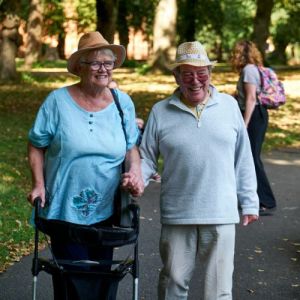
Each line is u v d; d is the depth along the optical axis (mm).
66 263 4691
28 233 8281
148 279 6898
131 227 4824
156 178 5336
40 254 7648
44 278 6879
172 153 5113
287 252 7941
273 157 15344
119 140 4945
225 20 60562
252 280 6922
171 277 5191
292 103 26734
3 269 7105
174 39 41406
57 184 4918
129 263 4730
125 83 35125
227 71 45719
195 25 52281
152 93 29938
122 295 6406
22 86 32062
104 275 4605
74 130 4867
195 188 5055
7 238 8047
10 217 9023
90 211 4957
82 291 4590
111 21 24297
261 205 9977
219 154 5059
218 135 5059
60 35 61500
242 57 9531
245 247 8109
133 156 5078
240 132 5250
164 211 5172
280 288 6707
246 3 60188
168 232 5176
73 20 56156
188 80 5020
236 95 9688
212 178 5047
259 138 9672
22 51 65750
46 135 4938
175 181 5105
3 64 33750
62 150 4887
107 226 5055
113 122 4953
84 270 4730
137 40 74125
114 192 5012
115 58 4977
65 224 4590
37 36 49750
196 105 5105
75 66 4934
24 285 6645
